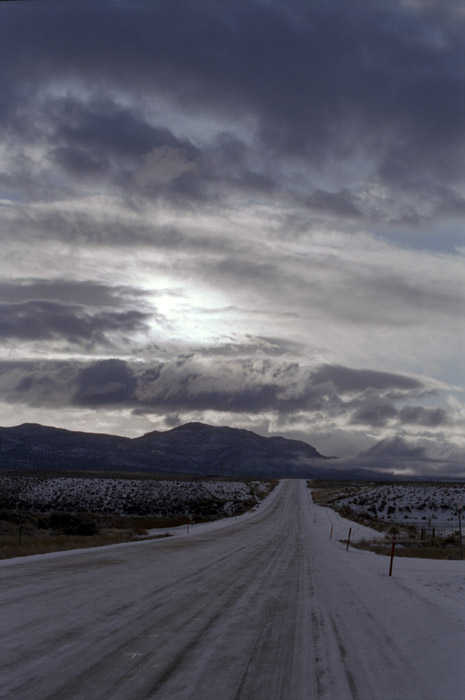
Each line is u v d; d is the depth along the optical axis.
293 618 11.43
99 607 11.52
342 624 10.86
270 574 19.25
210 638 9.43
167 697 6.45
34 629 9.26
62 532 46.69
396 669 7.85
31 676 6.88
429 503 85.75
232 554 26.72
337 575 19.67
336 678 7.42
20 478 127.62
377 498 96.94
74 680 6.84
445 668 7.90
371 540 41.72
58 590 13.41
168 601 12.80
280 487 163.12
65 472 177.38
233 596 14.07
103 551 26.77
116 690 6.59
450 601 13.87
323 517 75.38
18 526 44.12
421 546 38.34
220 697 6.56
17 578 15.30
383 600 13.88
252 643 9.22
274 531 49.00
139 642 8.87
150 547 30.05
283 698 6.62
